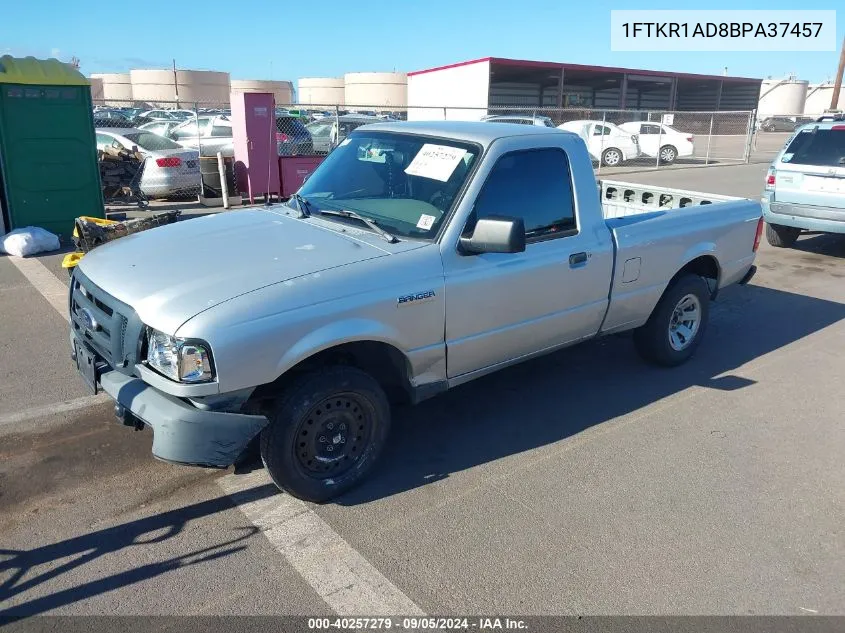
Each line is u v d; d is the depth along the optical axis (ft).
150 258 11.57
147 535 10.75
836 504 12.19
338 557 10.37
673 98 152.87
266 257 11.34
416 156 13.53
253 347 9.91
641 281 15.90
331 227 12.81
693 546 10.85
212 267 11.00
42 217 31.50
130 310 10.28
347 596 9.55
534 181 13.58
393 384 12.78
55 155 31.12
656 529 11.26
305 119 66.39
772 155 96.89
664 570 10.27
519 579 9.98
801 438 14.64
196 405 10.02
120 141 43.65
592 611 9.40
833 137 30.86
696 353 19.67
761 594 9.83
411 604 9.44
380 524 11.21
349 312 10.83
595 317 15.26
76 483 12.10
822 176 30.66
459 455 13.52
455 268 12.18
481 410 15.58
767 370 18.48
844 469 13.41
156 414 9.91
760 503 12.13
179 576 9.84
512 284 13.07
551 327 14.33
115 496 11.76
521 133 13.62
